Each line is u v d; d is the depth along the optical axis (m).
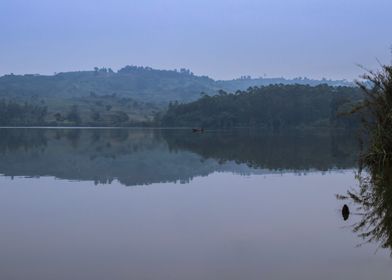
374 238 9.63
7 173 21.05
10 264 8.45
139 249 9.26
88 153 33.12
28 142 48.03
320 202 13.75
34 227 11.13
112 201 14.28
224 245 9.43
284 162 25.69
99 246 9.51
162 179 19.09
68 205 13.72
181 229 10.76
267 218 11.70
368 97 21.30
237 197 14.78
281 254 8.74
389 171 19.05
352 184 17.25
